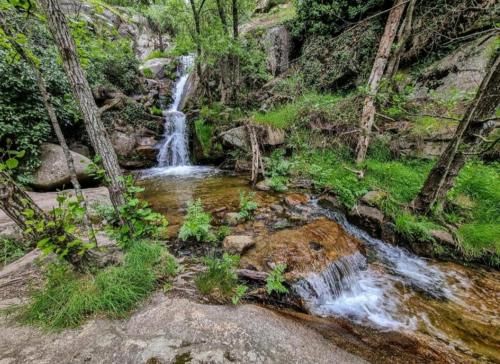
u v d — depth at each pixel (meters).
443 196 4.54
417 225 4.38
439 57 7.49
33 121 7.07
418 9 7.79
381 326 2.86
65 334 2.13
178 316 2.38
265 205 5.89
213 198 6.45
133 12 10.90
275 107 10.59
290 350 2.11
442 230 4.33
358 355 2.24
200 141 10.48
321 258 3.72
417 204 4.78
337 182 6.15
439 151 6.12
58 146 7.43
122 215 3.01
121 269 2.71
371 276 3.86
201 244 4.12
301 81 10.60
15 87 6.49
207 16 10.27
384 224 4.80
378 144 7.23
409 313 3.10
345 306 3.24
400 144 6.86
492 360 2.41
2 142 6.57
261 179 7.90
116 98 10.80
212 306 2.58
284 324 2.47
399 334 2.72
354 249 4.17
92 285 2.52
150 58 18.34
